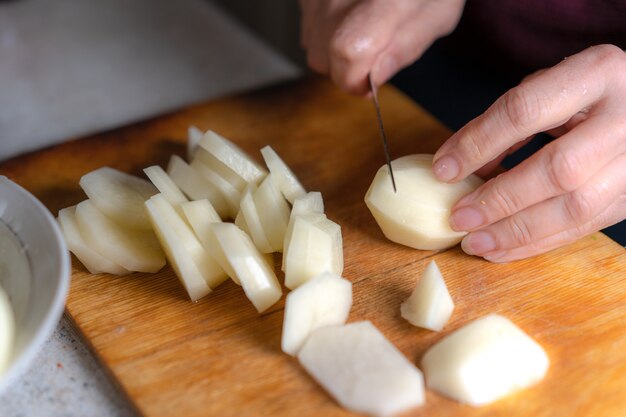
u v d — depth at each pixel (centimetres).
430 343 45
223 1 103
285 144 60
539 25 62
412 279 49
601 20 60
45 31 77
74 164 57
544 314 46
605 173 47
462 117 66
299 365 43
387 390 41
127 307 47
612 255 50
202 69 72
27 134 63
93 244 48
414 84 69
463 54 70
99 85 69
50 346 46
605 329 46
